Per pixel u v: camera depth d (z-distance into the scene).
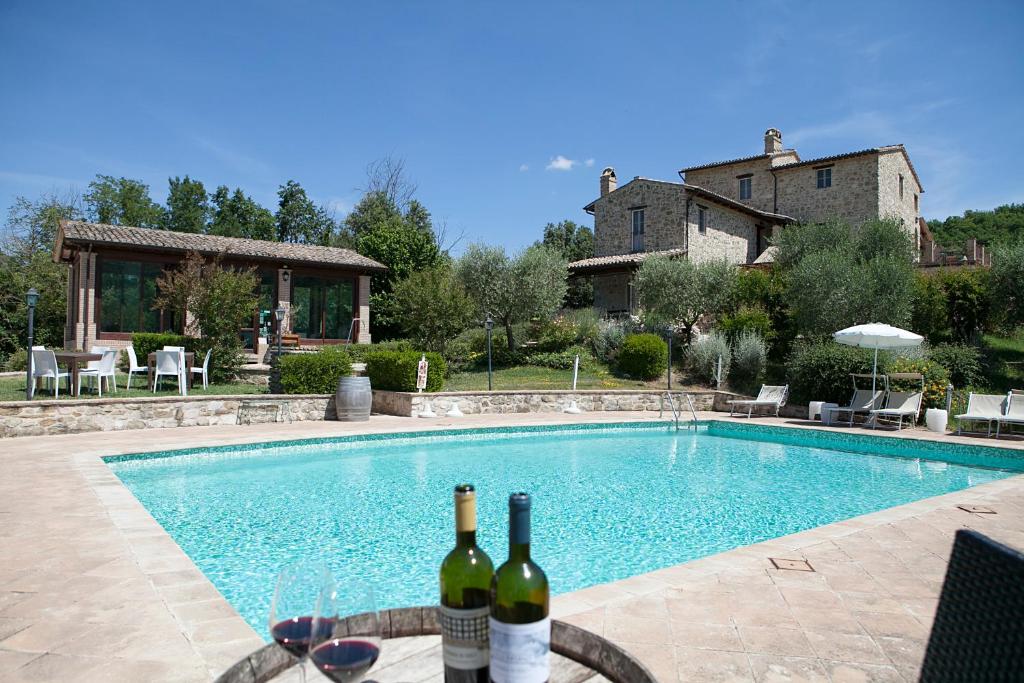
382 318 24.95
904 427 12.05
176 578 3.55
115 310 17.09
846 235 21.86
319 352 13.38
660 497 6.98
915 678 2.52
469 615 1.25
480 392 13.88
